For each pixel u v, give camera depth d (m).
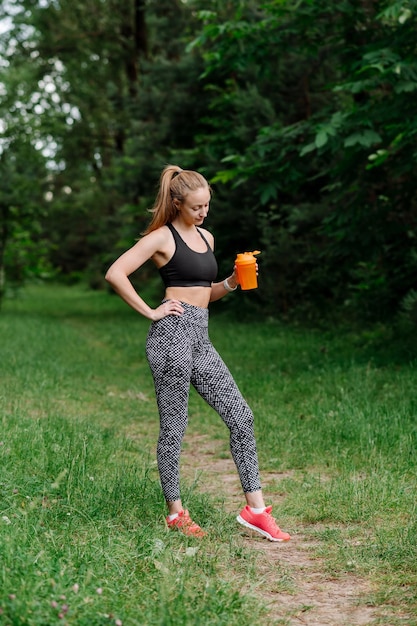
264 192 10.86
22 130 24.81
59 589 3.15
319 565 4.02
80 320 21.62
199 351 4.48
